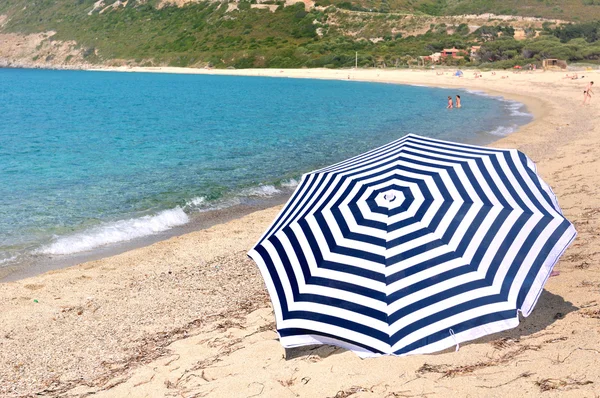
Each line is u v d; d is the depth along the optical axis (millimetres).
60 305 8969
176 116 42844
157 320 8023
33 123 39500
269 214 14938
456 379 5145
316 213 5930
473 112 39344
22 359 7027
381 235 5617
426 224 5637
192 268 10625
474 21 122875
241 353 6387
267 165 21953
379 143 26906
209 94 66250
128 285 9812
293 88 73125
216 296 8859
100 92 72625
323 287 5660
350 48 111875
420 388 5066
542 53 91688
